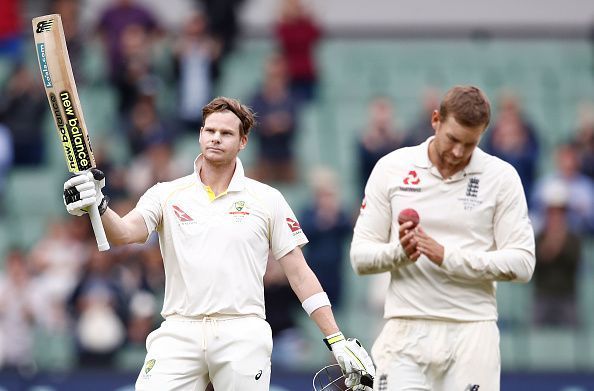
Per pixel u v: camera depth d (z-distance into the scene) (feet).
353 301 147.64
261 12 210.79
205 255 69.26
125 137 172.14
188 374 69.10
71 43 183.11
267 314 134.62
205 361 69.36
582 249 155.53
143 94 172.04
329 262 146.00
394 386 73.97
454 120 71.10
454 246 72.33
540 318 144.05
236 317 69.46
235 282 69.26
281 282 134.62
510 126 160.76
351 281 148.87
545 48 204.95
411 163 74.74
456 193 73.87
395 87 197.36
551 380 131.75
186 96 176.65
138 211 69.97
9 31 195.31
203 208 70.13
